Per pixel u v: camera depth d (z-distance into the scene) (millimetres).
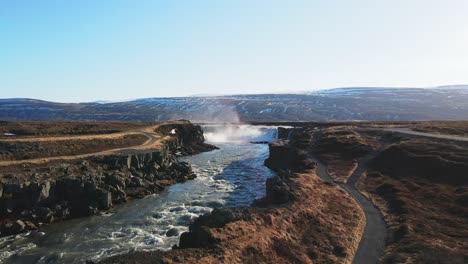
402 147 78000
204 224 38750
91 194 64688
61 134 108500
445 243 35531
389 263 32562
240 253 32875
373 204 52219
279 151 108812
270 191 54031
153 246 47188
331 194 55281
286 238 37875
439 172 61000
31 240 49906
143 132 128125
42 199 59250
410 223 41844
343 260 33906
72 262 42875
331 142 101312
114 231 53125
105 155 81875
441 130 100250
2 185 57031
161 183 82375
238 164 112375
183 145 141500
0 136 95750
